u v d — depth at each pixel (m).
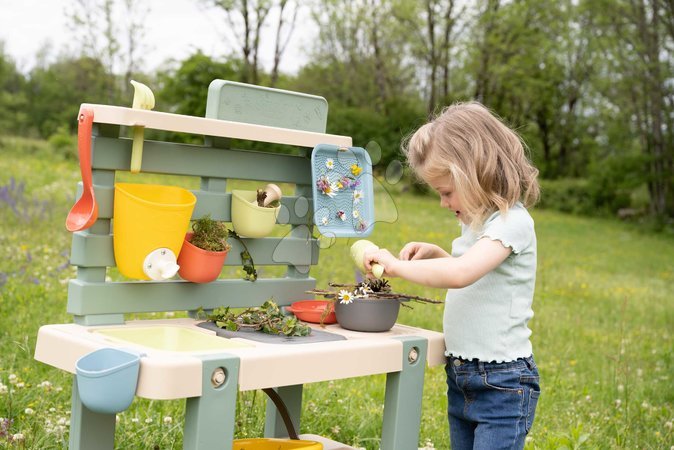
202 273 2.13
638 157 24.27
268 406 2.62
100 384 1.57
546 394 4.05
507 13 27.45
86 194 2.00
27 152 20.16
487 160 2.09
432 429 3.26
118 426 2.81
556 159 35.44
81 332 1.91
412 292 6.86
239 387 1.71
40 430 2.62
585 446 3.04
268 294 2.41
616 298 8.55
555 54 29.08
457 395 2.21
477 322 2.12
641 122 25.44
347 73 34.19
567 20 27.27
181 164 2.19
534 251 2.16
